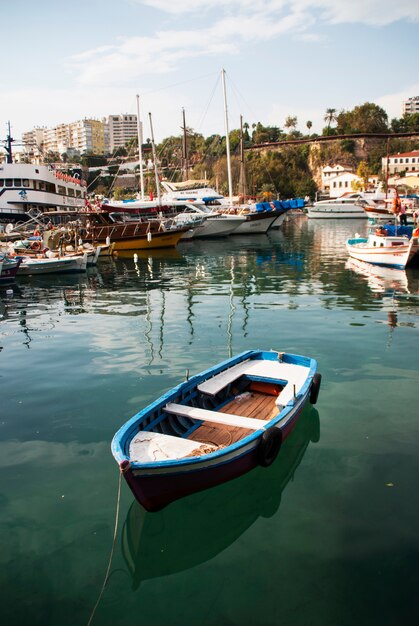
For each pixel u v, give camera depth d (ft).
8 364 44.50
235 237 183.11
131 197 351.05
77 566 20.75
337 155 453.99
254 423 27.04
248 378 34.60
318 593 19.12
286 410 28.48
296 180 412.36
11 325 59.31
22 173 198.90
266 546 21.72
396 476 26.32
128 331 54.65
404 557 20.67
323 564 20.49
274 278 90.53
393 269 99.14
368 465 27.37
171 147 439.63
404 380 38.75
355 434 30.58
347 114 515.50
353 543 21.58
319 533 22.27
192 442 24.94
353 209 297.74
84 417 33.40
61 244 117.08
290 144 477.36
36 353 47.52
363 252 107.24
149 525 23.77
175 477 22.86
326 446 29.30
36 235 147.43
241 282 86.99
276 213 184.03
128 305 69.51
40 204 203.82
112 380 39.78
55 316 63.72
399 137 471.62
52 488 25.71
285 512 23.73
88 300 74.38
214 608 18.71
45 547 21.71
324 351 45.98
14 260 93.50
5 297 79.10
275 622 17.94
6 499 24.85
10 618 18.31
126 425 25.23
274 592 19.27
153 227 138.41
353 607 18.39
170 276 96.73
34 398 36.65
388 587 19.20
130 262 119.96
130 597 19.30
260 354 38.14
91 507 24.29
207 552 21.81
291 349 46.62
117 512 22.75
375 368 41.39
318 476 26.45
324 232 205.36
